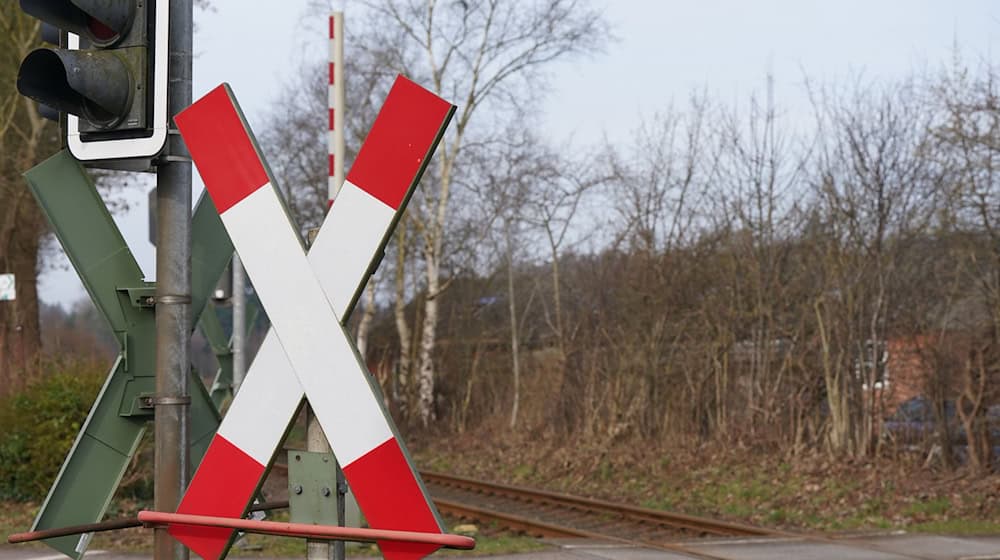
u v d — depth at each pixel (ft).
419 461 75.66
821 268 57.88
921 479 48.67
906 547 35.68
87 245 11.39
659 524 42.96
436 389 93.40
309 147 93.71
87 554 31.12
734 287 62.69
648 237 66.74
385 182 8.66
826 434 55.57
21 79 11.03
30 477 41.91
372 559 32.63
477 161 86.02
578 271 78.48
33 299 66.54
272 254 9.06
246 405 9.18
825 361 55.31
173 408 11.18
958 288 53.06
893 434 53.21
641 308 66.18
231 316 41.50
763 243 61.62
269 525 8.87
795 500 47.70
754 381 60.95
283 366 9.05
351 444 8.65
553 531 40.98
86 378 43.83
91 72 10.93
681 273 65.26
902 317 54.19
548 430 71.41
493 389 88.79
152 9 11.32
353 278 8.75
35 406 42.27
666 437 63.16
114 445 11.34
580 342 71.51
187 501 9.33
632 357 65.92
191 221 11.47
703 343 63.98
